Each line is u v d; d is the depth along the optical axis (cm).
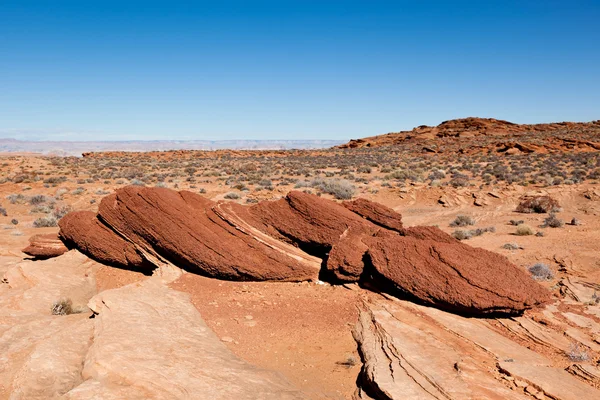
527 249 1719
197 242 1285
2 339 880
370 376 735
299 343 930
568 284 1254
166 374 689
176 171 5150
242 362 812
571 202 2891
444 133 10350
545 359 821
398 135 11575
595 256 1541
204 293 1189
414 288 1085
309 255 1351
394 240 1211
